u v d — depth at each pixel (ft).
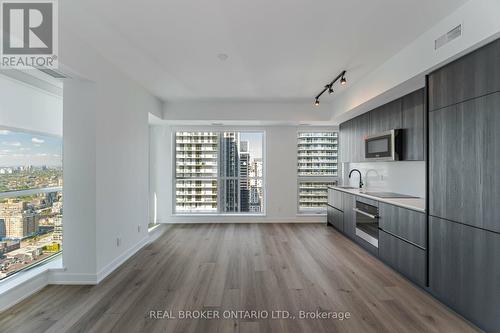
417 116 10.25
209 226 18.02
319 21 7.45
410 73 8.77
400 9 6.82
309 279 9.53
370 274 9.96
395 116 11.69
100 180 9.42
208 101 16.57
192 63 10.44
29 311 7.41
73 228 9.11
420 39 8.26
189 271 10.26
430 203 8.23
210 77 12.13
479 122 6.44
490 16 5.85
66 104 9.04
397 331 6.53
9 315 7.22
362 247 13.14
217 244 13.84
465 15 6.50
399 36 8.29
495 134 6.05
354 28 7.82
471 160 6.69
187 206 19.54
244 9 6.85
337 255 12.10
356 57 9.95
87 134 9.09
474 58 6.56
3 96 8.12
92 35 8.16
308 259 11.59
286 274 9.97
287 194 19.21
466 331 6.50
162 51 9.33
